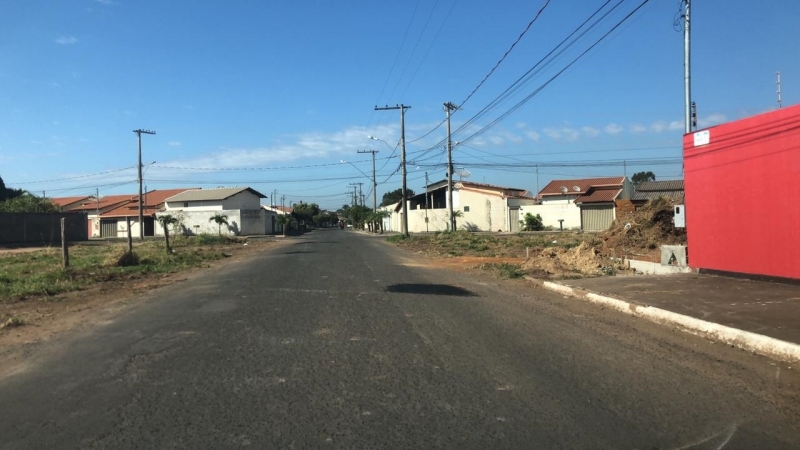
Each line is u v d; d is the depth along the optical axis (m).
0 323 8.97
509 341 7.59
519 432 4.43
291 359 6.60
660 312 9.05
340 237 54.22
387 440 4.27
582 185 62.16
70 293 12.67
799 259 10.66
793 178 10.73
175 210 66.62
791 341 6.76
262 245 37.78
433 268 18.72
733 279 12.09
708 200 13.07
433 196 72.38
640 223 21.23
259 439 4.29
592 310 10.14
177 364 6.39
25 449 4.11
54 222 47.53
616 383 5.71
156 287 13.80
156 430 4.46
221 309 10.09
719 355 6.86
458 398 5.23
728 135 12.36
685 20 14.32
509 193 75.12
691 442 4.26
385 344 7.37
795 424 4.63
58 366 6.35
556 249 22.28
